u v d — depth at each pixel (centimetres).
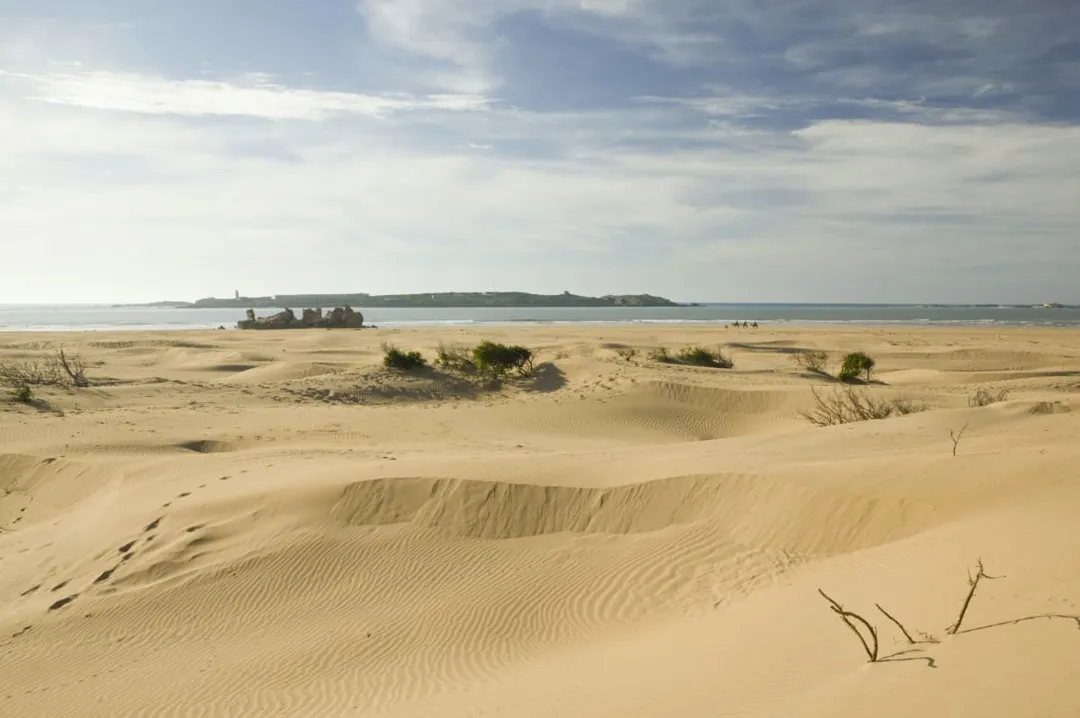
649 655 705
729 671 586
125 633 928
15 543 1270
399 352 3391
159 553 1104
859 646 552
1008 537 712
